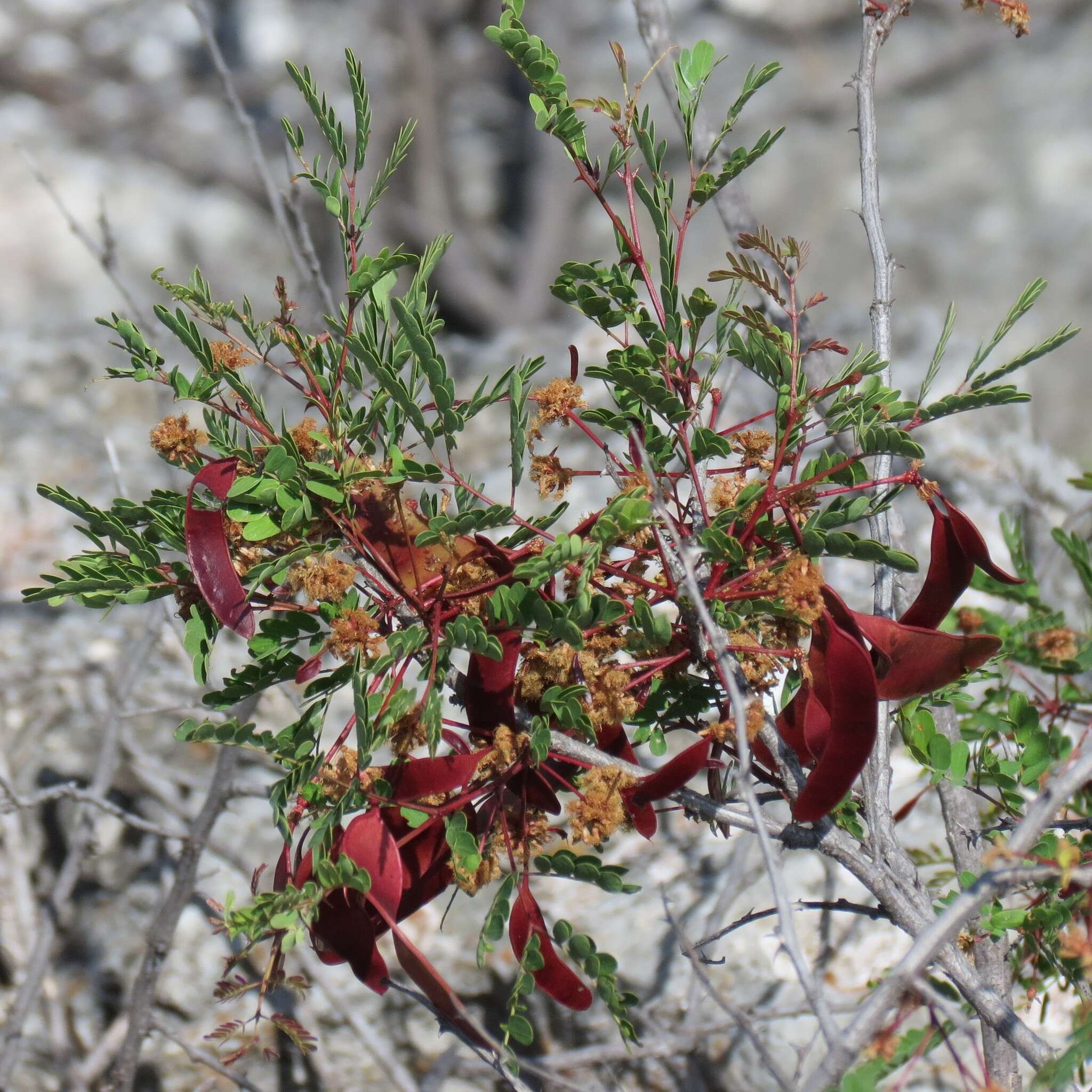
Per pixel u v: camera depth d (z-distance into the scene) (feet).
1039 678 5.35
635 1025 5.08
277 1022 4.30
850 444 4.67
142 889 5.62
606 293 4.23
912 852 4.90
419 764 4.13
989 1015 4.23
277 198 5.39
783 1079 4.10
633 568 4.27
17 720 6.05
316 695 4.21
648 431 4.24
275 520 4.17
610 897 5.35
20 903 5.55
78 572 4.17
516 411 4.10
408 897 4.20
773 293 4.18
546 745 4.13
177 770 5.92
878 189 4.58
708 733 4.13
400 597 4.21
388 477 4.15
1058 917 4.36
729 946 5.14
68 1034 5.42
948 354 7.72
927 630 4.12
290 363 4.30
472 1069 5.12
